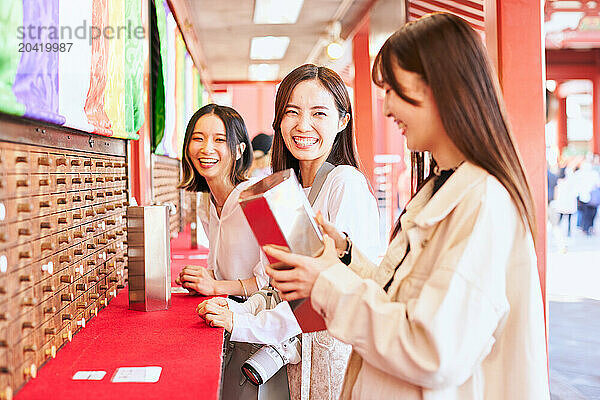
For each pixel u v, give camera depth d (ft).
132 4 8.70
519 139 9.80
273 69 43.91
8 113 3.69
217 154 7.95
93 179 6.37
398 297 4.09
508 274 3.96
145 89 12.66
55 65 4.73
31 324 4.09
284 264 4.17
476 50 3.96
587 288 22.27
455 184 3.95
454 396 3.89
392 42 4.07
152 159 13.66
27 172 4.26
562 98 56.95
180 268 9.52
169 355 4.78
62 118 4.77
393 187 39.70
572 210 39.09
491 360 4.06
